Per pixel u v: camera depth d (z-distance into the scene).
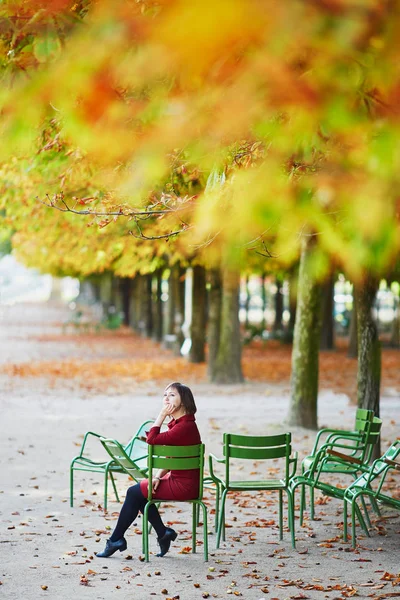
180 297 44.09
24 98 2.66
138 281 59.41
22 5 5.62
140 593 8.17
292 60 3.15
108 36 2.63
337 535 10.65
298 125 2.85
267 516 11.69
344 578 8.77
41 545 9.92
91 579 8.63
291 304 55.94
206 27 2.07
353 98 3.35
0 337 57.56
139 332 61.94
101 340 55.34
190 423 9.43
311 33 2.27
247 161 6.59
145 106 2.86
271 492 13.30
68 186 16.30
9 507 11.84
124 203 7.66
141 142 2.60
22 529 10.64
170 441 9.31
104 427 19.86
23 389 27.92
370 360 15.27
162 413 9.45
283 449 10.15
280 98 2.38
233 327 29.97
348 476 14.55
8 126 2.79
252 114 2.52
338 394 28.12
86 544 10.00
